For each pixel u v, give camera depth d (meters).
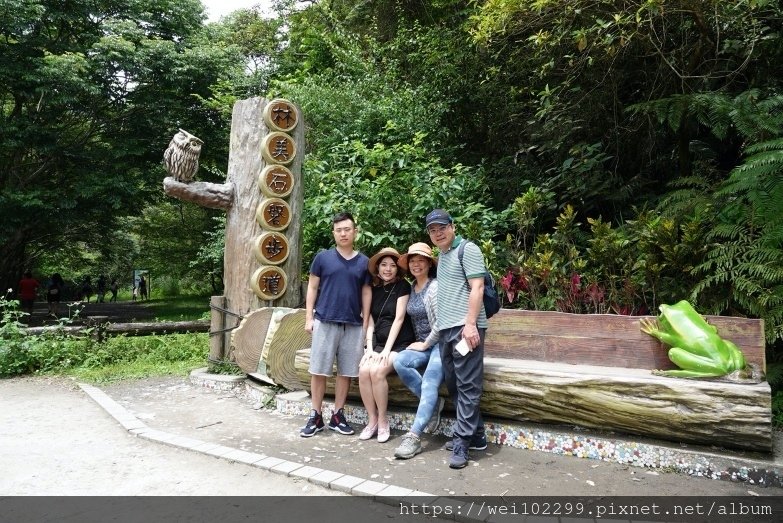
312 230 6.50
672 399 2.96
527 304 4.53
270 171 5.46
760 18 5.02
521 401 3.39
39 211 12.65
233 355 5.09
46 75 11.08
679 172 6.02
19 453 3.41
